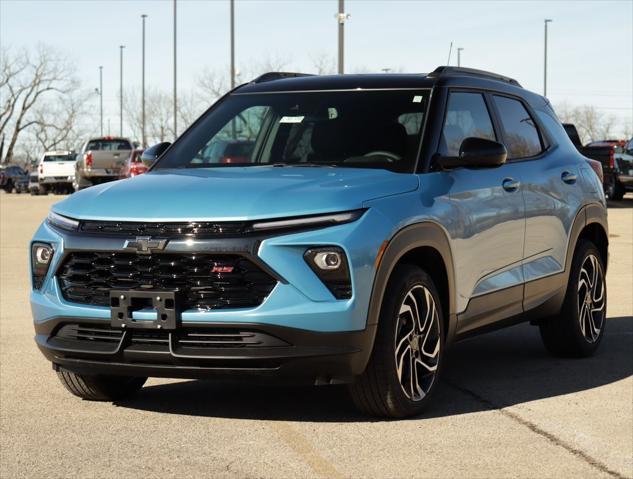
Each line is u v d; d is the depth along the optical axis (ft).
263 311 15.71
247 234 15.81
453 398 19.06
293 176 17.54
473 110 20.67
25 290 36.06
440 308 18.07
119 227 16.55
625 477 14.23
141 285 16.28
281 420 17.33
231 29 137.18
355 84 20.59
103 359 16.67
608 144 100.42
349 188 16.63
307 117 20.03
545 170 22.26
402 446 15.69
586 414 17.84
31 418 17.62
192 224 16.05
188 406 18.44
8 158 293.23
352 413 17.83
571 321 22.89
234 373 16.06
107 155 121.70
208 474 14.29
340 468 14.55
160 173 18.98
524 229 20.88
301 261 15.79
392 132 19.08
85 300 16.84
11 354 23.65
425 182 18.10
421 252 17.93
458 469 14.52
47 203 116.47
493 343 25.45
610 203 89.45
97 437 16.31
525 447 15.69
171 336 16.07
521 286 20.81
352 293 15.90
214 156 20.04
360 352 16.12
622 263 43.27
